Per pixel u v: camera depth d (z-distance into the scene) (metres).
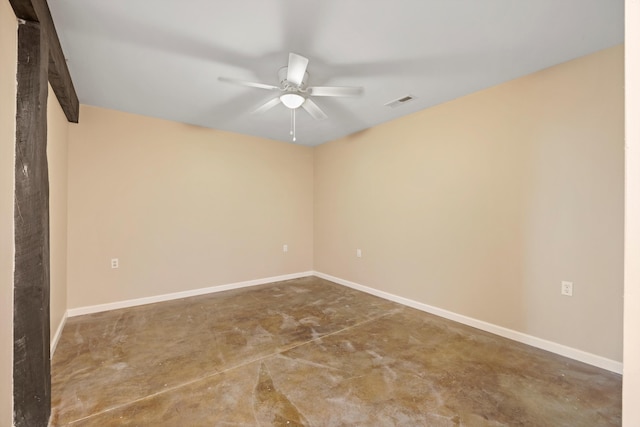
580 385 1.93
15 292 1.38
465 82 2.66
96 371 2.07
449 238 3.12
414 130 3.47
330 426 1.57
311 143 4.93
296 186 4.96
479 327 2.85
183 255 3.86
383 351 2.39
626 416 0.45
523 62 2.32
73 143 3.13
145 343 2.51
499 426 1.57
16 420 1.38
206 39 2.03
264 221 4.60
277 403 1.74
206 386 1.91
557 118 2.35
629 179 0.45
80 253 3.18
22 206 1.41
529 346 2.48
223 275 4.20
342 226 4.54
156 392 1.84
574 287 2.27
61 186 2.77
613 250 2.11
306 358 2.27
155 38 2.01
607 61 2.12
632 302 0.45
